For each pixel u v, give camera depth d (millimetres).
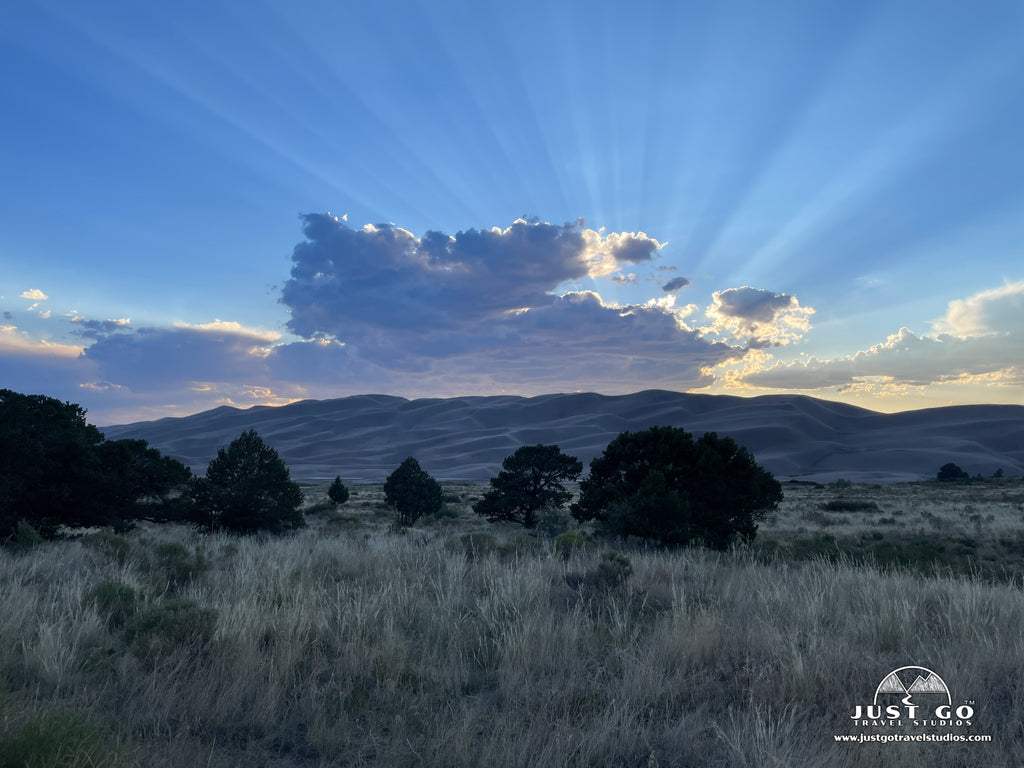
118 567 9227
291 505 22453
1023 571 13906
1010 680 4742
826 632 5883
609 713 4238
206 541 15156
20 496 15539
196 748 3768
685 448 19812
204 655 5320
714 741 3908
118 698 4512
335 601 7242
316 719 4109
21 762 3117
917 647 5598
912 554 13945
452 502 62938
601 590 8172
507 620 6332
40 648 4949
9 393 19094
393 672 5066
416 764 3645
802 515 43375
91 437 21062
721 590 8305
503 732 3928
